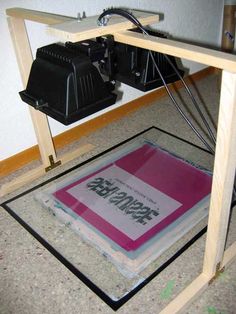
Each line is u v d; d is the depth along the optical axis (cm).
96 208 127
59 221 123
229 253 104
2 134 143
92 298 98
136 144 163
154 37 78
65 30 80
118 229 118
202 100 201
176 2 187
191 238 114
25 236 118
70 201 131
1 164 146
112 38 94
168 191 133
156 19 91
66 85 88
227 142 71
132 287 100
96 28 81
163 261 107
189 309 93
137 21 81
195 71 224
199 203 127
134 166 147
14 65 134
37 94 99
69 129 167
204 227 117
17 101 141
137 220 121
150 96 200
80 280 103
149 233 116
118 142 166
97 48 93
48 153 146
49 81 94
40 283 103
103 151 160
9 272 107
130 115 190
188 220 120
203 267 98
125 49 95
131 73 97
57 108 92
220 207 81
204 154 154
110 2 156
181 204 127
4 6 123
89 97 92
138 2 168
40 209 129
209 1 205
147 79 95
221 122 69
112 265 106
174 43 73
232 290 97
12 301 98
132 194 132
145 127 178
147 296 97
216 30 223
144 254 108
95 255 110
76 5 145
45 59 97
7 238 118
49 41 143
